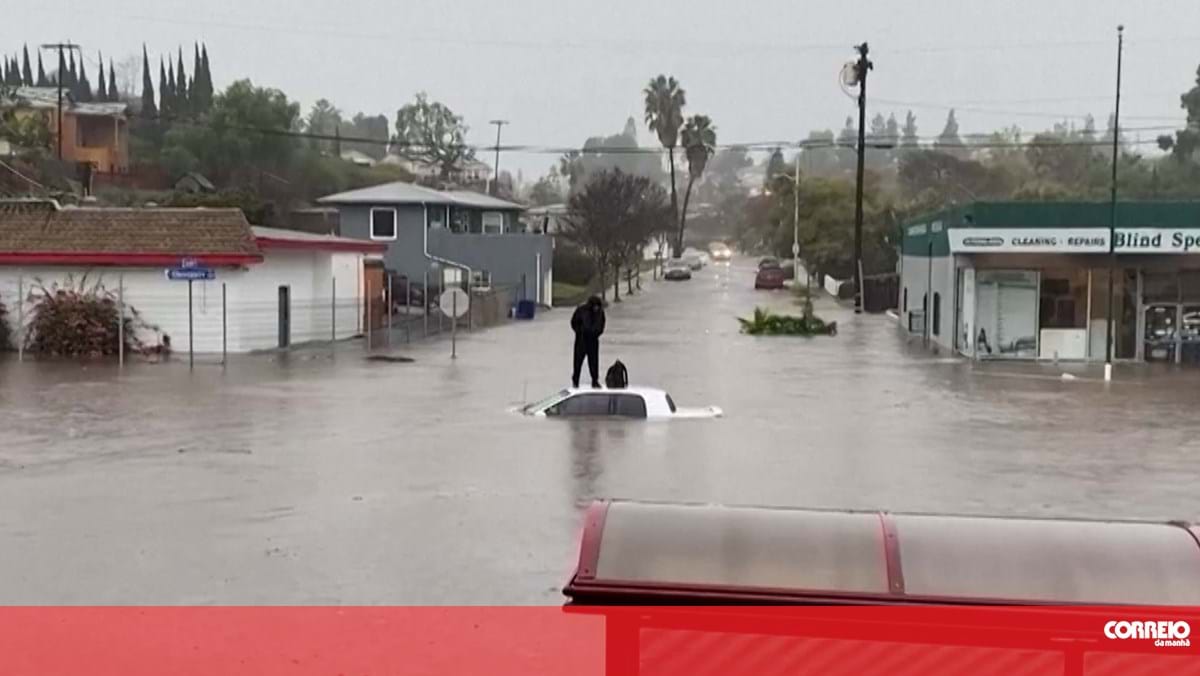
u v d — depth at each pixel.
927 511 15.30
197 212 37.81
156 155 96.56
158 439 20.91
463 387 29.80
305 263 42.53
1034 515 15.14
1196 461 19.77
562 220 97.00
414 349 41.34
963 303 42.69
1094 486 17.41
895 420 24.92
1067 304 40.78
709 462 18.94
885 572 6.04
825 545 6.21
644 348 43.34
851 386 31.88
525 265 69.00
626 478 17.34
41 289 36.84
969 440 22.03
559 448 20.09
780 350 43.25
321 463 18.45
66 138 88.94
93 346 36.44
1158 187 96.00
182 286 37.03
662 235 135.00
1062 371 36.94
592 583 6.02
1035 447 21.25
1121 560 6.07
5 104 85.81
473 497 15.77
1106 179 99.50
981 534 6.27
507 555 12.49
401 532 13.60
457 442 20.70
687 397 28.75
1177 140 100.75
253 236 37.88
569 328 53.03
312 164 100.50
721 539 6.25
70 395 27.39
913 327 52.16
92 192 69.12
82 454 19.23
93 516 14.45
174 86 121.69
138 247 36.78
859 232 66.19
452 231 72.25
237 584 11.21
